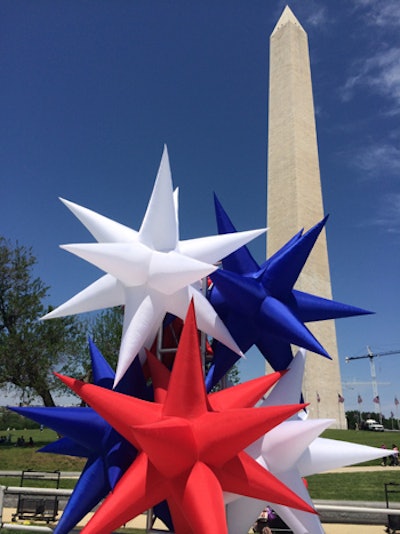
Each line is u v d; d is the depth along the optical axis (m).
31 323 32.16
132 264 3.45
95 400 2.95
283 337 3.69
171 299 3.56
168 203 3.59
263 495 2.88
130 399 2.99
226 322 3.88
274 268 3.82
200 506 2.59
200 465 2.77
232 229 4.14
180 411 2.89
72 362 31.72
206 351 4.37
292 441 3.39
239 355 3.70
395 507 10.55
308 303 3.98
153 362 3.68
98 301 3.76
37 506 10.53
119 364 3.30
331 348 32.50
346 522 10.12
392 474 17.47
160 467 2.72
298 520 3.48
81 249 3.35
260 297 3.73
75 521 3.21
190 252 3.68
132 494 2.77
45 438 39.25
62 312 3.72
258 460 3.40
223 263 4.16
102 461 3.33
